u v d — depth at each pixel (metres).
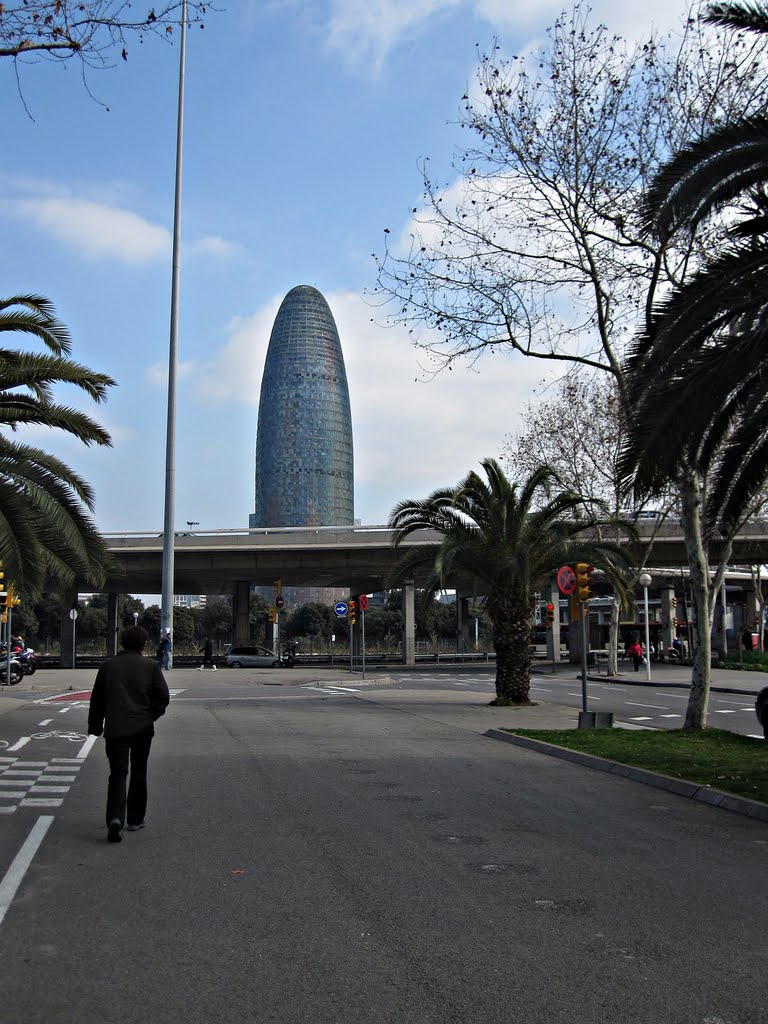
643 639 67.50
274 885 6.67
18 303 16.55
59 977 4.87
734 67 16.42
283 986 4.74
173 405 40.22
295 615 116.31
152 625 105.50
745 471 13.66
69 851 7.74
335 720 20.64
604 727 18.28
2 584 32.66
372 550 58.03
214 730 18.16
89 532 17.52
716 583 29.06
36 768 12.66
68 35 9.59
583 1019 4.34
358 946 5.35
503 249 18.14
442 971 4.95
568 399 39.22
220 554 57.81
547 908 6.12
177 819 9.09
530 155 17.47
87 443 17.39
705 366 11.48
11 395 16.69
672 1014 4.39
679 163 11.80
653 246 17.30
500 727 19.05
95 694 8.52
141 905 6.17
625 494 12.44
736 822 9.17
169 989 4.71
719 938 5.52
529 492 26.08
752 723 22.09
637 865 7.33
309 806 9.81
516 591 26.42
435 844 8.02
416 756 14.15
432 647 83.38
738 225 12.05
